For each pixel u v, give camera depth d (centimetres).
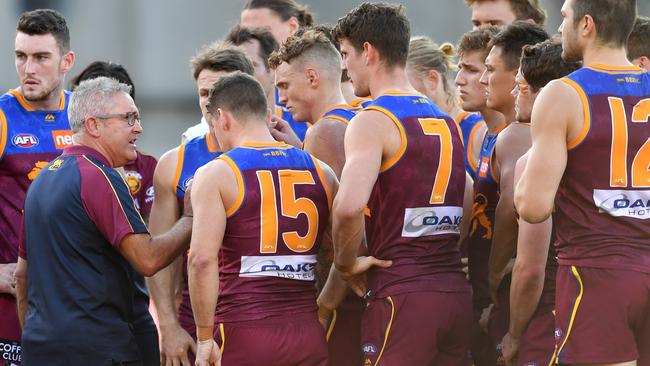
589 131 1334
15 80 5169
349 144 1492
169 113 5456
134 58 5406
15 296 1872
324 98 1703
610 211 1350
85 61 5366
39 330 1527
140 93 5438
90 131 1573
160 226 1755
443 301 1527
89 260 1525
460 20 5022
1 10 5159
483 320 1753
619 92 1350
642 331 1374
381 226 1548
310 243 1526
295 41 1714
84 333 1509
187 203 1595
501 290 1714
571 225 1376
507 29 1708
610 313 1339
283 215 1495
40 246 1541
